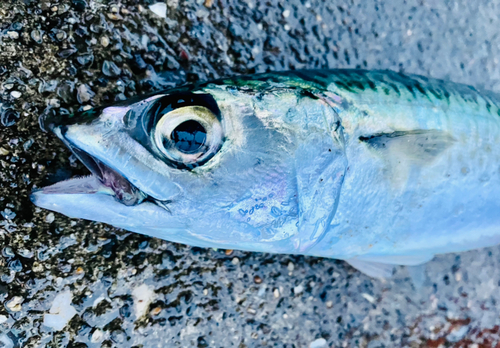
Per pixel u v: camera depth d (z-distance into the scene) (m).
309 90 0.12
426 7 0.17
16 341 0.13
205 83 0.11
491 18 0.18
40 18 0.13
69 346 0.14
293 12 0.16
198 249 0.15
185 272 0.15
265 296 0.16
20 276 0.13
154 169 0.10
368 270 0.16
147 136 0.10
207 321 0.15
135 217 0.11
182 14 0.14
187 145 0.10
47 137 0.13
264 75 0.12
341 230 0.13
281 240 0.12
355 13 0.16
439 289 0.18
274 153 0.11
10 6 0.13
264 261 0.16
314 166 0.11
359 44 0.17
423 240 0.14
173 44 0.14
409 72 0.17
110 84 0.14
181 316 0.15
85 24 0.13
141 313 0.14
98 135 0.10
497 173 0.14
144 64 0.14
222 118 0.11
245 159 0.11
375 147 0.12
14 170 0.13
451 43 0.17
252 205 0.11
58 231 0.14
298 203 0.11
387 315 0.17
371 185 0.13
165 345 0.15
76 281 0.14
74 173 0.13
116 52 0.14
